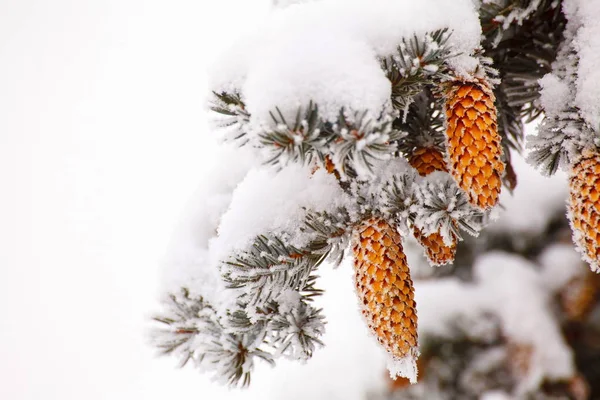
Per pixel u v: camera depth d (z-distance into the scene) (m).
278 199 0.96
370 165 0.86
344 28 0.89
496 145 0.89
